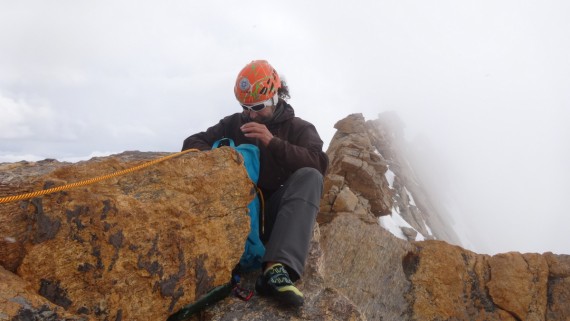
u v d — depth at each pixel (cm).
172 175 316
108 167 290
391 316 945
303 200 354
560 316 917
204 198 324
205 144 433
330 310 351
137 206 276
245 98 401
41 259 228
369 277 1001
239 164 362
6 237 224
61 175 266
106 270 251
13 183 254
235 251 343
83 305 240
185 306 307
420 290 973
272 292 327
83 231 245
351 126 1970
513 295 943
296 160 372
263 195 410
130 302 262
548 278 964
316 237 535
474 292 962
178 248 291
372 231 1067
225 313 326
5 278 210
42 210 231
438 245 1023
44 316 208
